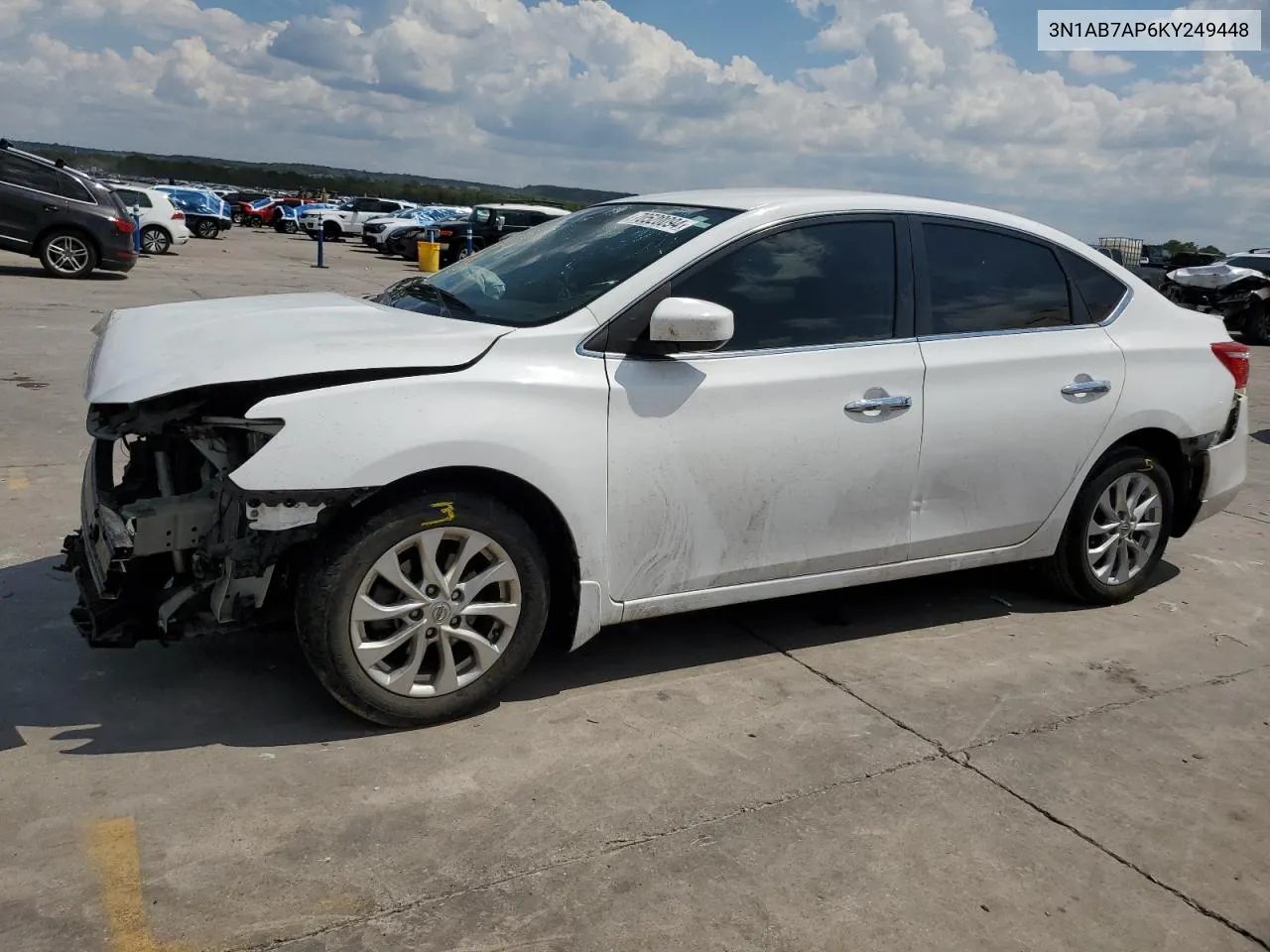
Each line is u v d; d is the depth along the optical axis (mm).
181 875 2525
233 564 3010
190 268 20562
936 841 2859
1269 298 17422
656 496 3465
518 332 3311
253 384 3109
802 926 2492
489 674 3344
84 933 2314
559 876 2615
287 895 2480
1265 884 2771
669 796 2998
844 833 2869
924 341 3969
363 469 2959
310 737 3201
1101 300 4500
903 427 3869
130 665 3590
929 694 3766
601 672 3799
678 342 3404
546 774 3082
